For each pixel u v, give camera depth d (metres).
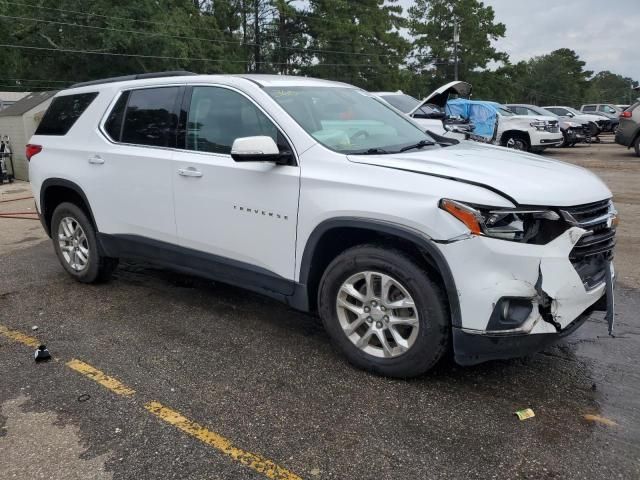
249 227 3.84
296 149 3.63
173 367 3.65
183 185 4.17
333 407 3.15
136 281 5.43
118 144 4.69
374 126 4.12
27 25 34.25
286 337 4.11
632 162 15.31
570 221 3.04
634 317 4.47
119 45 32.56
